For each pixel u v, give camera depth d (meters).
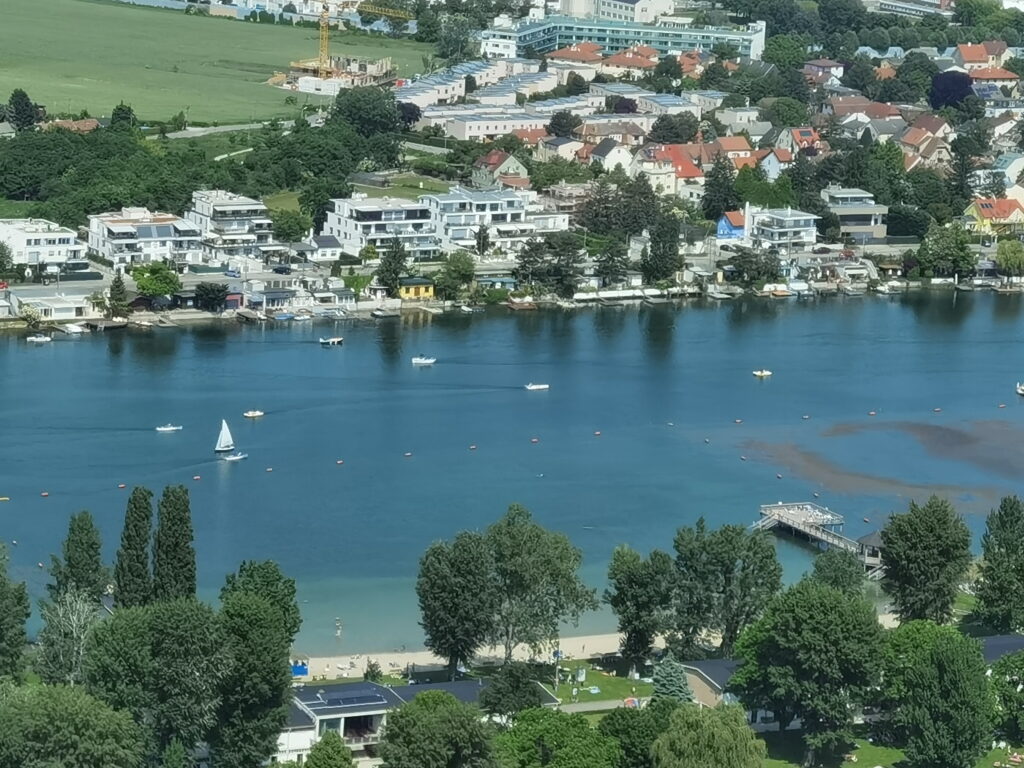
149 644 197.62
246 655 198.50
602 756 194.25
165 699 196.00
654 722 197.75
